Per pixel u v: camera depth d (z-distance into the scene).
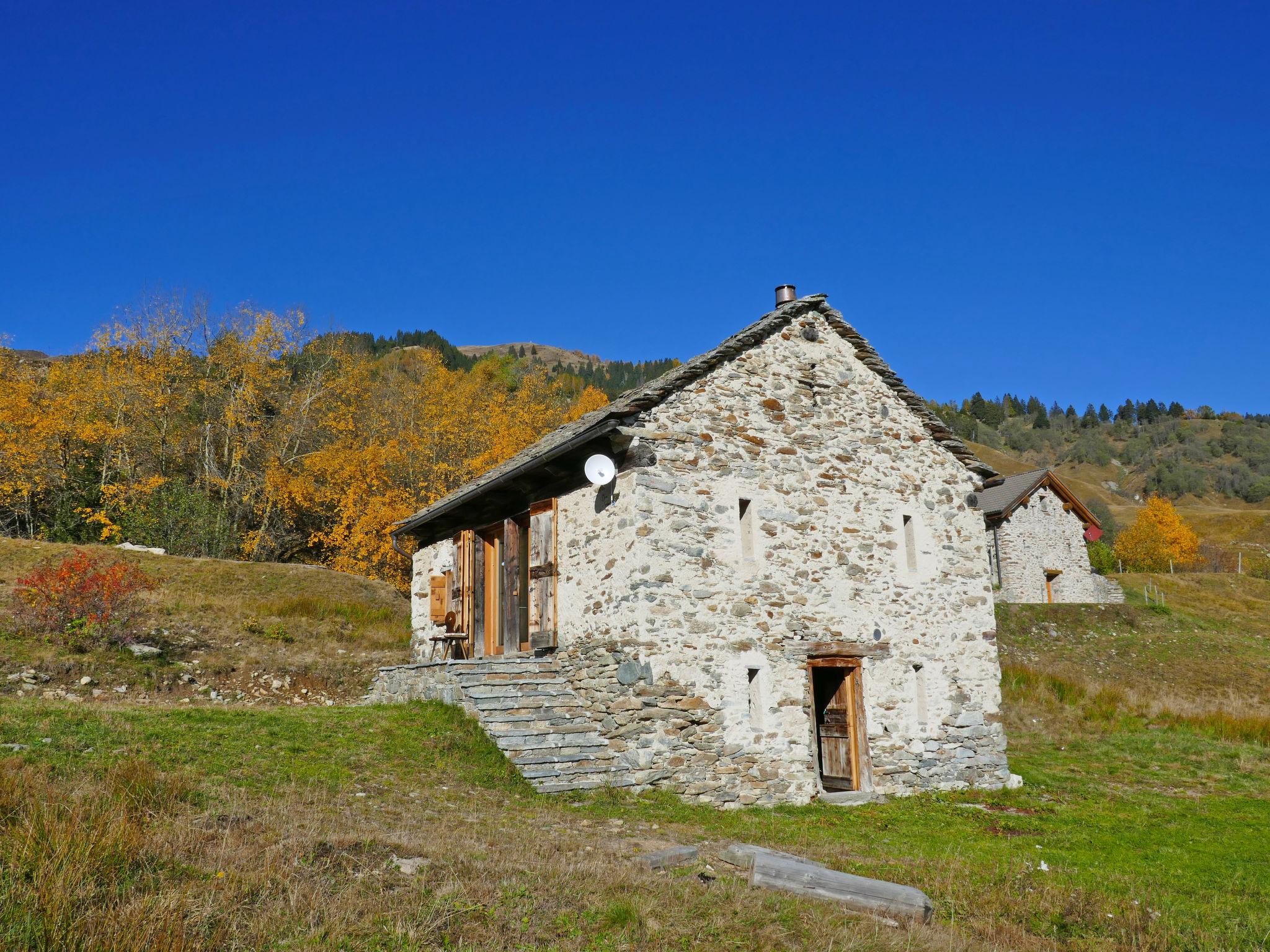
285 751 10.31
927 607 14.73
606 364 158.00
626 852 7.79
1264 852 10.39
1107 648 30.08
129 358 35.62
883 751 13.72
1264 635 34.47
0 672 16.81
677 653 12.04
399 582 32.88
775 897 6.54
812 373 14.35
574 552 13.41
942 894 7.48
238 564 27.88
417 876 6.26
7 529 33.28
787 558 13.36
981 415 167.25
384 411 41.06
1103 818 12.46
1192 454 135.62
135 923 4.93
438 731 11.80
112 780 7.63
